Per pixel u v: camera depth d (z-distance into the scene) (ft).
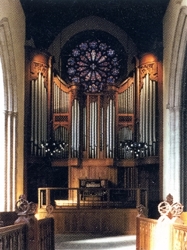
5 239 28.25
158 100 73.51
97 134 78.84
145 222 44.55
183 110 68.39
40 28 81.25
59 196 79.77
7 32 62.80
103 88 79.92
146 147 73.67
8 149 67.15
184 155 68.23
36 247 38.04
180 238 32.86
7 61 65.36
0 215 48.57
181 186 67.10
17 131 69.05
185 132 68.44
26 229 33.73
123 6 80.12
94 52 87.51
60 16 82.38
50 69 77.36
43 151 74.54
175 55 66.49
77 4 79.82
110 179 77.97
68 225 65.72
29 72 73.77
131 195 77.41
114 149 78.13
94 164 78.07
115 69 87.30
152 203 71.20
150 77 74.74
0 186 66.64
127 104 79.82
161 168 71.72
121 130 79.25
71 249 49.34
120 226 65.77
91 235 63.57
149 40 82.94
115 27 86.99
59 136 78.48
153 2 74.33
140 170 77.20
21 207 38.52
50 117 77.25
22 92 72.28
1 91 67.00
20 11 71.10
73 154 77.46
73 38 87.10
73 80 86.84
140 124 75.56
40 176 76.38
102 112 79.36
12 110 67.82
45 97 76.02
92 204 69.87
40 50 74.95
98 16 86.02
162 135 72.38
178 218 37.35
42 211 65.36
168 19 71.15
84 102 79.77
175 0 65.05
